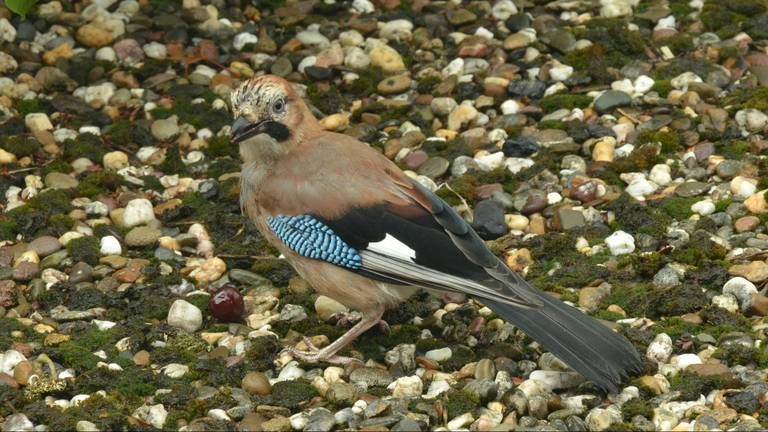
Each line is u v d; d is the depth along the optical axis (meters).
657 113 13.45
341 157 9.85
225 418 8.95
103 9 15.77
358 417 8.91
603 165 12.59
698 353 9.62
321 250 9.67
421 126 13.74
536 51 14.93
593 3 15.92
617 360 8.95
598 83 14.26
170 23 15.69
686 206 11.77
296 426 8.80
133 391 9.38
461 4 16.19
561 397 9.14
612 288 10.63
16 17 15.60
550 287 10.69
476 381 9.10
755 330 9.87
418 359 9.73
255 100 9.95
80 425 8.76
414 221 9.44
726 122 13.13
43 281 11.01
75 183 12.72
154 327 10.30
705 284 10.56
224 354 9.95
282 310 10.66
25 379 9.52
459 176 12.72
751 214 11.48
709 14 15.44
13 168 12.98
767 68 14.13
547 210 12.02
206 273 11.20
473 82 14.34
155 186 12.82
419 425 8.66
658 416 8.74
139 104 14.23
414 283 9.36
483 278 9.16
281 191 9.83
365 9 16.22
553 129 13.30
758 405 8.83
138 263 11.30
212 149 13.45
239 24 16.00
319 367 9.83
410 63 15.03
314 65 14.88
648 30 15.31
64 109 14.04
